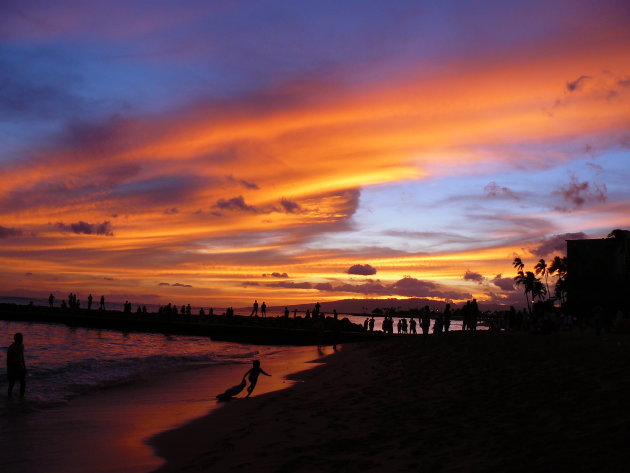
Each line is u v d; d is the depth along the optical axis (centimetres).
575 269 4912
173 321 6594
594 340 2112
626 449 646
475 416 952
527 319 3825
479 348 2028
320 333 3897
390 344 3014
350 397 1348
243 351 3781
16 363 1474
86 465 852
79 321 6981
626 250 4691
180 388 1781
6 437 1026
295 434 966
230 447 899
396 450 781
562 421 829
